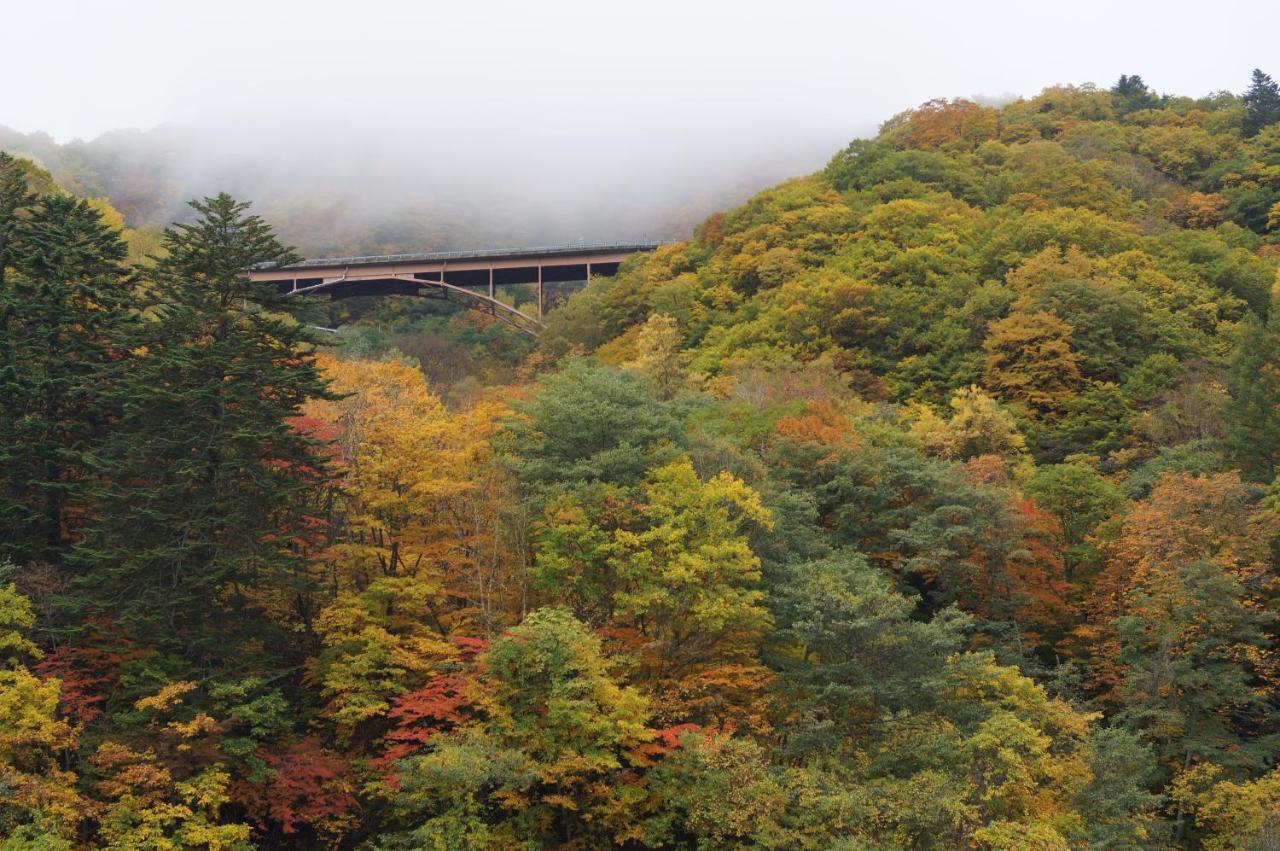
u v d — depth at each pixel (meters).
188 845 31.95
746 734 37.84
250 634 38.12
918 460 53.09
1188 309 86.44
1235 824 36.88
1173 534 45.22
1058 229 98.62
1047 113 159.38
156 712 33.97
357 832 37.12
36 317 40.31
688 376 73.06
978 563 49.41
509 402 50.44
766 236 111.00
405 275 131.38
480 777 31.28
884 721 35.75
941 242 102.50
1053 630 52.03
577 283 183.50
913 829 32.47
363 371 52.97
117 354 41.88
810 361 83.06
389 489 42.12
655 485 42.66
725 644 40.06
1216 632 42.91
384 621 39.34
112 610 36.00
